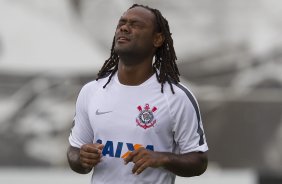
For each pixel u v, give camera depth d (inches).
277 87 1065.5
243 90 1069.8
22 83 1086.4
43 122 1081.4
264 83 1066.7
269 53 1063.0
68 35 1080.8
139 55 438.0
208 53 1064.8
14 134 1080.8
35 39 1087.6
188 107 440.1
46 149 1079.6
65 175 921.5
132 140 436.5
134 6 450.0
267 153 1072.2
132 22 437.7
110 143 440.1
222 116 1076.5
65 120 1079.6
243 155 1077.1
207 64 1067.3
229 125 1077.8
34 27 1087.0
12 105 1084.5
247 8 1060.5
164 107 437.7
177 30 1063.0
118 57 458.3
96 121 443.8
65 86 1080.8
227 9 1061.8
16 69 1086.4
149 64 446.0
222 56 1065.5
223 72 1069.1
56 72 1082.7
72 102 1080.2
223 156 1079.0
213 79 1069.8
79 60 1080.2
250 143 1075.9
